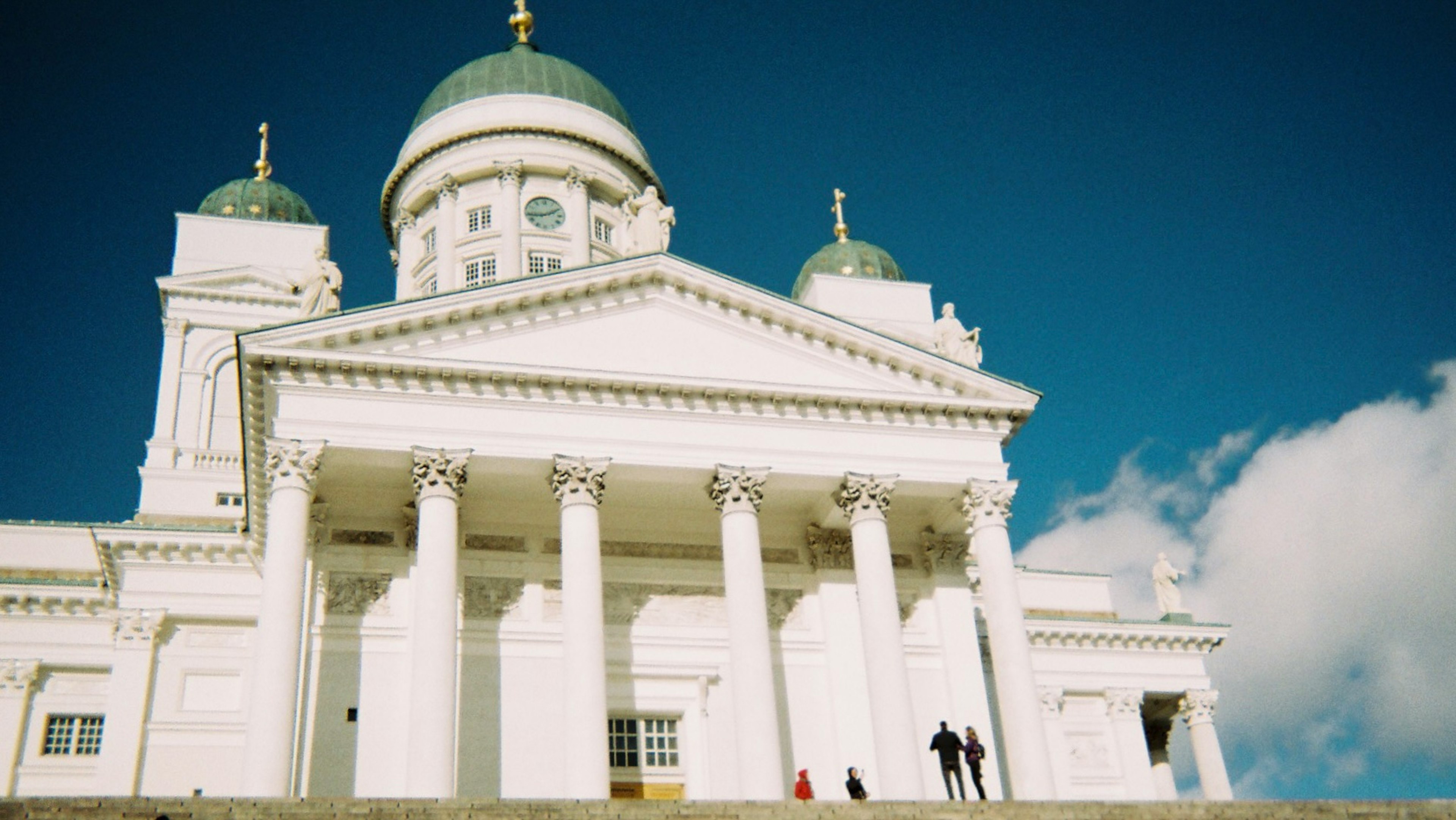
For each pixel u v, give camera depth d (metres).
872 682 36.81
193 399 54.78
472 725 36.94
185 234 57.31
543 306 38.09
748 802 26.69
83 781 45.44
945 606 41.75
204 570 46.31
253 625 46.03
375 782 35.56
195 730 44.19
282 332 35.31
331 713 36.03
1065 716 53.34
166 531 45.78
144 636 44.88
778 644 40.25
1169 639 55.09
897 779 35.50
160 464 52.75
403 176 62.47
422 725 32.66
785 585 41.25
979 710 40.44
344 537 38.19
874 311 61.00
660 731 39.00
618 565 40.28
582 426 37.28
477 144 61.22
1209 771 53.94
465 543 39.00
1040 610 56.56
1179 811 27.25
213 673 45.16
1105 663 54.50
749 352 39.38
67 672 47.09
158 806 23.34
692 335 39.06
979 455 40.47
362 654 36.84
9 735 45.44
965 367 40.62
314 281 37.91
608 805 25.58
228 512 50.56
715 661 39.72
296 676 32.78
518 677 37.78
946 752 32.62
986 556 39.12
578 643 34.47
